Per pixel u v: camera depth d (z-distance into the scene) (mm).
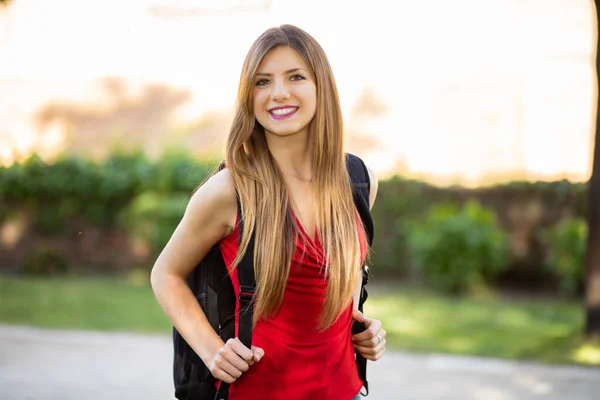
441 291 8859
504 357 5719
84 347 5910
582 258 8227
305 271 1864
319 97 1959
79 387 4785
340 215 1962
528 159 11312
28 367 5266
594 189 6227
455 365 5449
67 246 10031
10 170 9906
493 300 8367
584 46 11180
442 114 11805
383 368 5359
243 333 1838
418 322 7086
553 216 8984
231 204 1871
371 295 8578
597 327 6289
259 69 1922
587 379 5078
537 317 7391
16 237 10078
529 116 11320
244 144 1929
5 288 8633
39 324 6707
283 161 1985
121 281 9281
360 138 12180
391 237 9523
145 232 9523
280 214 1862
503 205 9172
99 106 12773
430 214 9352
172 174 9594
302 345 1889
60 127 12688
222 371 1817
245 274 1844
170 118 12758
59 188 9852
